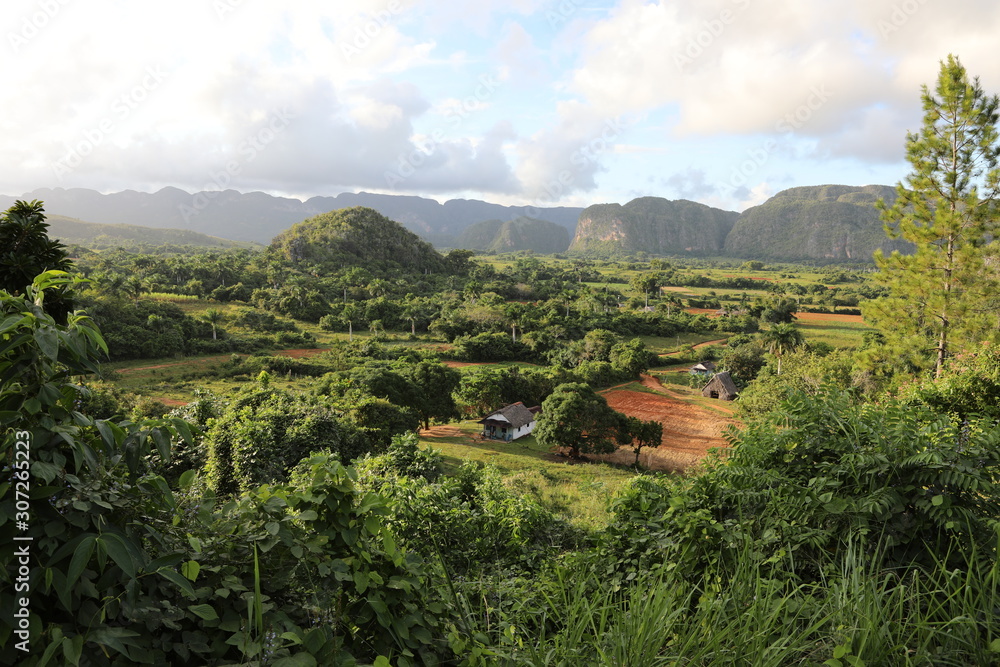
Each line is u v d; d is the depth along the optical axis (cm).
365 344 7494
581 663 240
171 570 192
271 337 8100
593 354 7288
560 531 639
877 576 254
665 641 249
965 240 1542
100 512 189
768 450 371
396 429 2858
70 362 197
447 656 271
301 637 205
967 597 234
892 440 322
